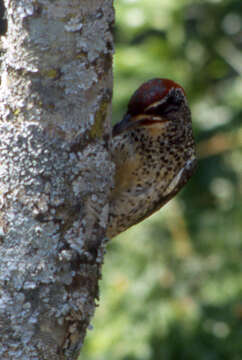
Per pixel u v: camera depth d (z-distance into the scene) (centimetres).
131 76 1405
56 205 611
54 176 611
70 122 617
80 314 619
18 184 605
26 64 608
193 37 1457
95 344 1326
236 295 1354
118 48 1441
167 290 1355
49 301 604
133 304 1345
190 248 1394
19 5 606
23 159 607
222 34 1470
